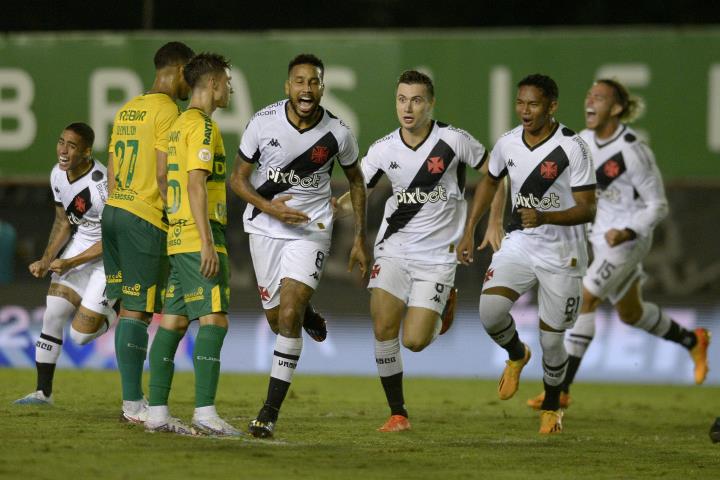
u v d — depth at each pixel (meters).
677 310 44.81
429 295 25.59
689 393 40.97
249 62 42.88
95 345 43.56
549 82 25.53
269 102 42.84
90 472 18.36
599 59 42.16
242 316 45.03
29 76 43.47
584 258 26.44
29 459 19.39
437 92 42.53
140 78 43.25
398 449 22.91
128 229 23.23
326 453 21.66
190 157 22.03
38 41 43.41
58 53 43.41
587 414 32.56
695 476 20.84
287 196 24.20
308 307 26.31
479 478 19.62
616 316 44.62
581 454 23.33
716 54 41.84
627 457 23.14
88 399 30.28
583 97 42.19
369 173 25.97
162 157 23.05
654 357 44.44
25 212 47.66
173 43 24.31
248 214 25.23
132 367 24.00
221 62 23.25
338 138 24.62
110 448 20.84
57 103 43.44
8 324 44.47
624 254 31.80
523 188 26.17
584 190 25.59
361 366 44.88
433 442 24.39
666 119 42.06
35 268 28.27
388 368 25.95
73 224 28.70
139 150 23.33
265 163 24.69
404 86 25.14
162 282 23.67
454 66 42.47
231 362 44.72
